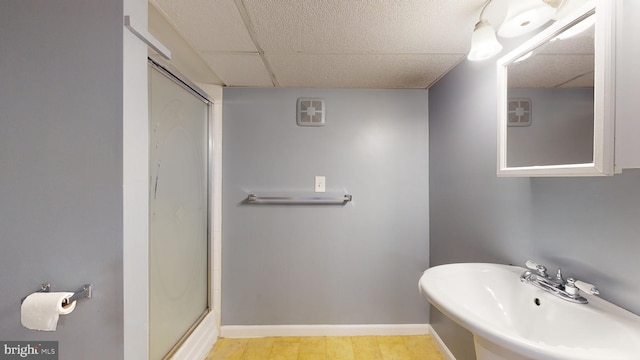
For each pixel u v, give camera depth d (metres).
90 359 0.91
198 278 1.89
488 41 1.01
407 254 2.07
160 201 1.45
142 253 1.00
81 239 0.91
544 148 0.93
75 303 0.88
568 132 0.84
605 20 0.70
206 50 1.50
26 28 0.91
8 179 0.92
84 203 0.91
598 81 0.72
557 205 0.95
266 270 2.06
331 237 2.07
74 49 0.91
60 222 0.91
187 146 1.74
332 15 1.17
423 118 2.09
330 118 2.08
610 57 0.69
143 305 1.00
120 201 0.91
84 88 0.91
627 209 0.73
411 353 1.84
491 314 1.01
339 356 1.81
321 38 1.36
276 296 2.06
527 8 0.90
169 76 1.50
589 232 0.84
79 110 0.91
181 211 1.67
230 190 2.06
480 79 1.41
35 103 0.91
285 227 2.06
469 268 1.13
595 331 0.73
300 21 1.22
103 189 0.91
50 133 0.91
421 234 2.08
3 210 0.92
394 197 2.08
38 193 0.91
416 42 1.39
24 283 0.91
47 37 0.91
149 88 1.34
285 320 2.06
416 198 2.08
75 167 0.91
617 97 0.69
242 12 1.16
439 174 1.90
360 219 2.07
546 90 0.93
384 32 1.30
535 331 0.89
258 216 2.06
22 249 0.91
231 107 2.06
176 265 1.62
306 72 1.79
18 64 0.91
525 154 1.02
